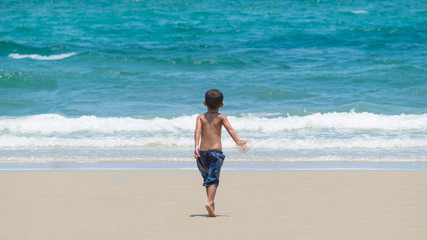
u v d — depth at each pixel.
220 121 11.72
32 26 72.56
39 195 13.48
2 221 10.90
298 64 48.84
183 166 18.47
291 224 10.61
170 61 49.31
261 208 12.07
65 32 68.94
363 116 27.47
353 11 89.12
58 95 37.16
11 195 13.47
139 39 64.12
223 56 50.84
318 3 102.31
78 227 10.45
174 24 73.75
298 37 63.66
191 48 57.50
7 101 34.44
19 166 18.39
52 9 92.19
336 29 69.56
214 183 11.39
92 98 36.00
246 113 30.09
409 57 51.22
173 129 26.08
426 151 21.12
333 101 34.12
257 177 16.09
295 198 13.11
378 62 49.00
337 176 16.16
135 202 12.78
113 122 26.83
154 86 39.00
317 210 11.81
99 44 60.41
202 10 89.44
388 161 19.17
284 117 28.89
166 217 11.29
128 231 10.16
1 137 23.88
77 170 17.47
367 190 13.98
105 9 91.25
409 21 76.50
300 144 22.48
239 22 75.94
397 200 12.73
